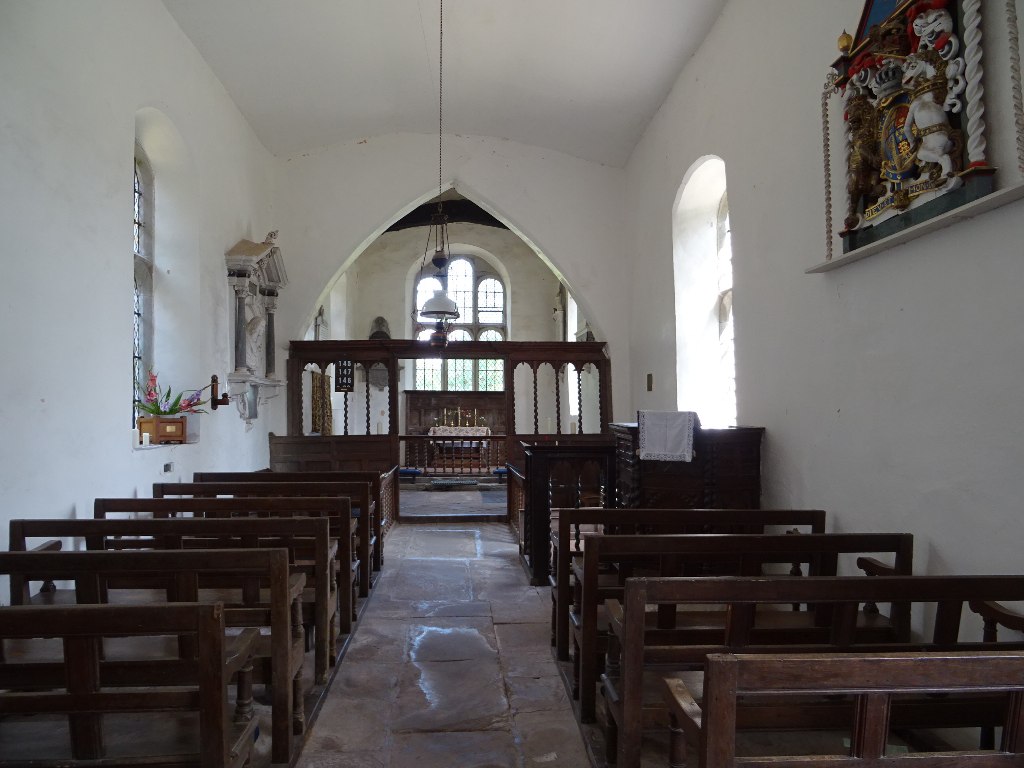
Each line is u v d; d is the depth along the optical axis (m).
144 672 2.21
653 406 8.36
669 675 2.69
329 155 9.40
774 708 2.10
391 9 6.40
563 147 9.55
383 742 3.00
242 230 7.79
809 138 4.48
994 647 2.49
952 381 3.14
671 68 7.15
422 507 9.81
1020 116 2.69
